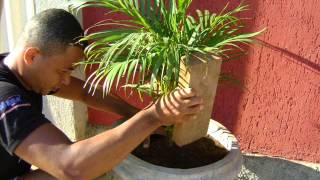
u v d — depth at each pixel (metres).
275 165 2.41
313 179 2.34
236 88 2.33
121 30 1.67
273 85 2.28
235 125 2.44
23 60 1.60
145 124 1.54
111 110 1.94
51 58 1.57
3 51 2.65
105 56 1.57
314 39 2.12
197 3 2.17
